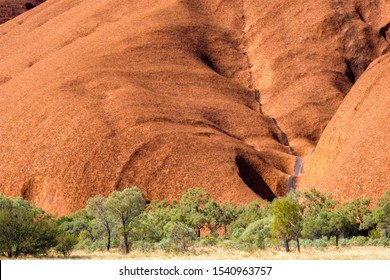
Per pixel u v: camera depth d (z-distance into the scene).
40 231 30.00
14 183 87.00
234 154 86.44
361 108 81.69
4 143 93.62
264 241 39.09
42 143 89.38
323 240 40.03
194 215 57.28
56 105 94.44
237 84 115.81
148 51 113.50
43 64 114.31
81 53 111.94
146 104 94.25
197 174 81.56
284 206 33.38
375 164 67.31
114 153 84.56
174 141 85.69
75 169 83.75
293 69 117.81
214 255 30.42
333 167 75.00
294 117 106.00
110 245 40.22
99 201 39.38
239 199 76.12
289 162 92.31
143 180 81.94
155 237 42.06
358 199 52.25
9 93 105.94
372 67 89.19
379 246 39.97
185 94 105.31
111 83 99.38
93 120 89.31
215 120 99.06
